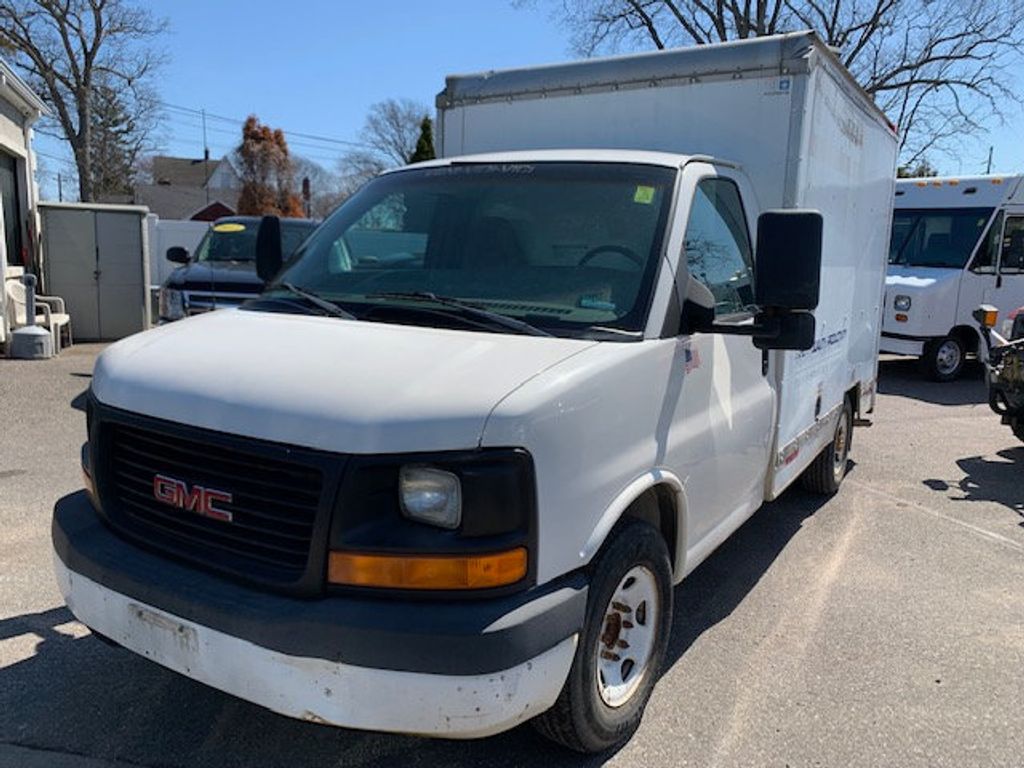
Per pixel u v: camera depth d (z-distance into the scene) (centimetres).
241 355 278
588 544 270
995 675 385
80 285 1349
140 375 282
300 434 240
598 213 344
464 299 327
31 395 904
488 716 233
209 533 262
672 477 320
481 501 235
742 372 397
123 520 287
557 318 309
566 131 482
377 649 228
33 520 530
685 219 341
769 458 449
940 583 493
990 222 1281
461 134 525
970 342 1313
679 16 2739
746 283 405
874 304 701
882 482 715
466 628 229
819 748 323
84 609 285
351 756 308
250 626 238
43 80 3622
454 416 236
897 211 1388
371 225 381
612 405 278
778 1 2672
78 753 305
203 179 6825
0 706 332
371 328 300
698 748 320
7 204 1309
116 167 4466
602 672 308
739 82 428
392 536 235
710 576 495
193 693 345
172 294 988
